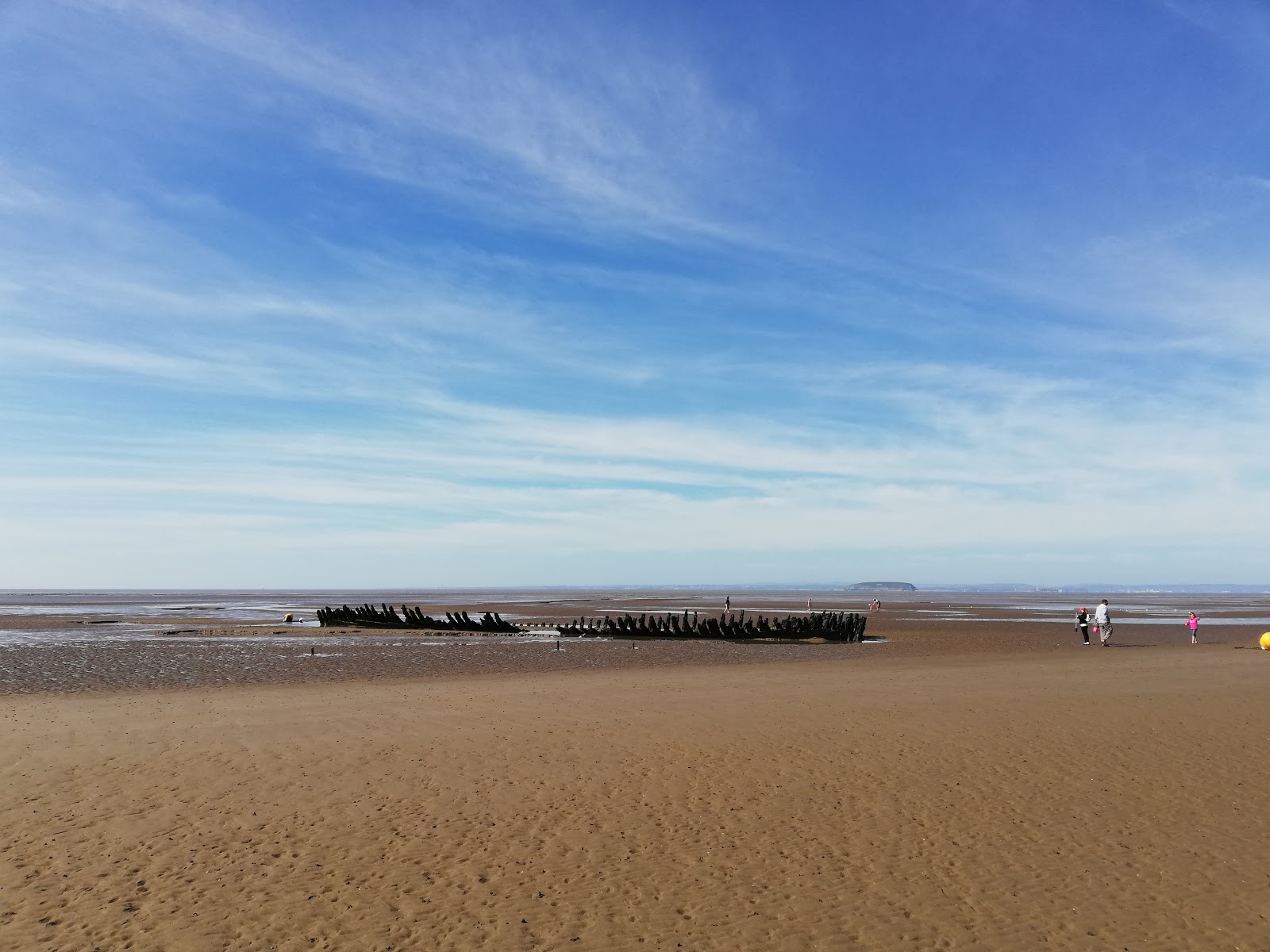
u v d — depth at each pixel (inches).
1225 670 1089.4
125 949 320.5
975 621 2925.7
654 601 6003.9
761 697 866.8
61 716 778.2
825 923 343.0
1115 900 363.3
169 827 451.2
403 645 1828.2
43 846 423.2
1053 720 708.0
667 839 434.9
